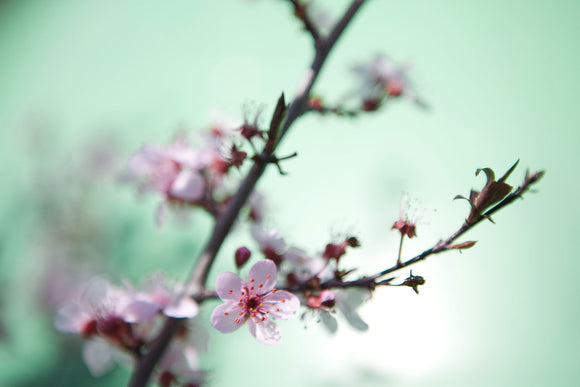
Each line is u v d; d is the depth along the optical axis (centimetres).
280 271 41
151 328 43
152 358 41
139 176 44
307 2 44
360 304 40
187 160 43
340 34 43
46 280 64
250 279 38
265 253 41
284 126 43
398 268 38
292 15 43
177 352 43
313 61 43
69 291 63
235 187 44
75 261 66
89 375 61
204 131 43
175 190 43
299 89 43
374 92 47
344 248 39
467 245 37
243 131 39
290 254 41
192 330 44
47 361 62
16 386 60
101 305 42
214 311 38
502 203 37
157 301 41
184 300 41
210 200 43
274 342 38
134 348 41
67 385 61
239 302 38
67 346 63
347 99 46
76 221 67
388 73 47
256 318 38
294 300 38
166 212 45
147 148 44
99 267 66
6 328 62
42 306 63
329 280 39
